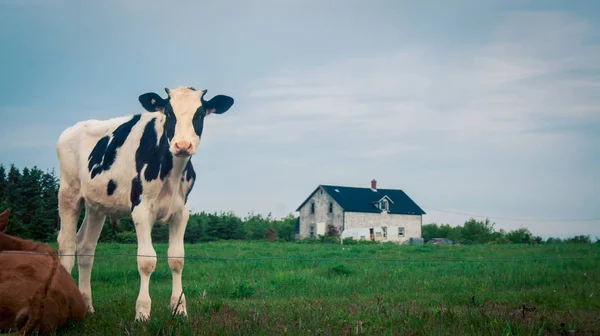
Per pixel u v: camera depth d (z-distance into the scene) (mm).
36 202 46344
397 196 75500
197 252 29828
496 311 8250
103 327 7395
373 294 12062
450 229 79438
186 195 8680
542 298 10367
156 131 8383
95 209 9453
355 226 70062
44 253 7391
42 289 6516
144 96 8180
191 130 8031
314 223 73375
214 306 8992
